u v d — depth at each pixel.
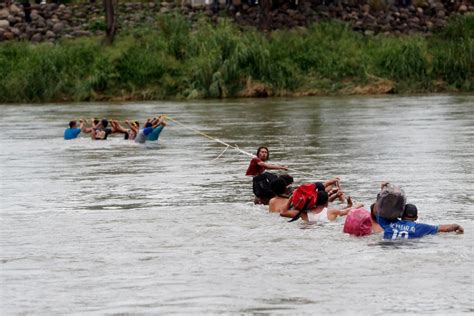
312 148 59.75
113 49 121.12
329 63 119.56
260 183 39.16
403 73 118.50
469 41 119.94
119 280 27.97
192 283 27.47
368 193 41.41
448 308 24.73
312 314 24.44
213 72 117.31
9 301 26.06
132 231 34.78
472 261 29.16
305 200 35.72
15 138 71.69
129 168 52.56
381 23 131.00
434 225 32.97
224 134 70.69
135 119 86.69
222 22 123.69
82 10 132.12
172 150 61.50
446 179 45.28
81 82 117.88
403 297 25.70
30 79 117.69
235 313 24.64
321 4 132.75
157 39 122.88
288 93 117.12
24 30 128.50
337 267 28.81
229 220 36.28
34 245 32.84
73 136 70.19
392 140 63.44
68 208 40.06
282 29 127.75
